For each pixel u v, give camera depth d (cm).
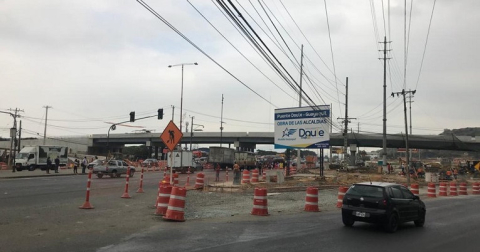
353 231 1163
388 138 8731
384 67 5562
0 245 830
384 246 950
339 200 1892
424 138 8562
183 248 852
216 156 6500
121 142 11438
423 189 3816
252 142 10394
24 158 4734
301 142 3538
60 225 1099
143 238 954
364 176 4575
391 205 1196
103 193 2125
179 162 5188
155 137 10706
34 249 805
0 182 2805
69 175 4031
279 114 3678
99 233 1002
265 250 856
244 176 3103
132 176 3969
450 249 931
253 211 1494
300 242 959
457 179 5759
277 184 2944
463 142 8338
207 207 1706
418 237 1101
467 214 1741
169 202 1297
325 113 3441
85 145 11475
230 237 998
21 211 1355
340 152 10956
